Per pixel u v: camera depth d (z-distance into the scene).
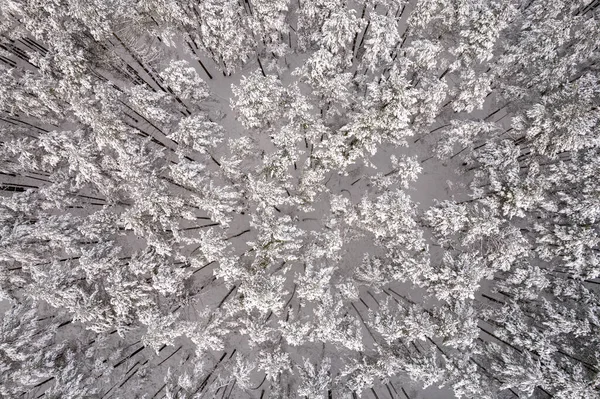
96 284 17.80
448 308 18.64
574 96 17.58
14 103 18.34
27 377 16.84
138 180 17.78
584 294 18.50
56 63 17.34
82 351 19.22
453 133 20.03
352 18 16.92
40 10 17.14
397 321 18.47
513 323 18.94
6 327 17.44
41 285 17.08
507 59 19.20
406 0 20.05
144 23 19.23
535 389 20.00
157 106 18.80
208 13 17.22
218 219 18.17
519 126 18.89
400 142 19.39
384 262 20.12
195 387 19.28
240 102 17.86
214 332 18.38
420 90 18.19
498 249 18.27
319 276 18.03
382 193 20.03
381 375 18.19
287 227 18.12
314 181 19.67
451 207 18.19
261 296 17.12
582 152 19.17
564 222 19.08
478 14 17.22
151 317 17.78
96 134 18.03
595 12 19.19
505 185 18.66
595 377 16.75
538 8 18.59
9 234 17.53
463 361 18.03
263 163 19.55
